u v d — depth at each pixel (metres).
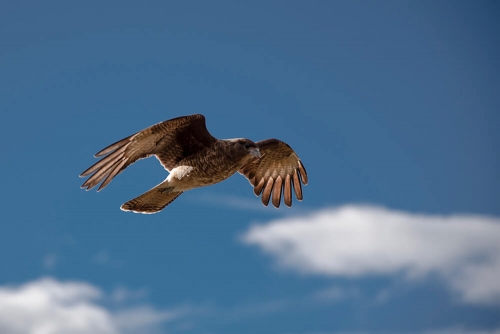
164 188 14.10
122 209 14.39
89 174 13.13
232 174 14.27
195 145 13.77
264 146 15.79
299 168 16.66
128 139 13.22
